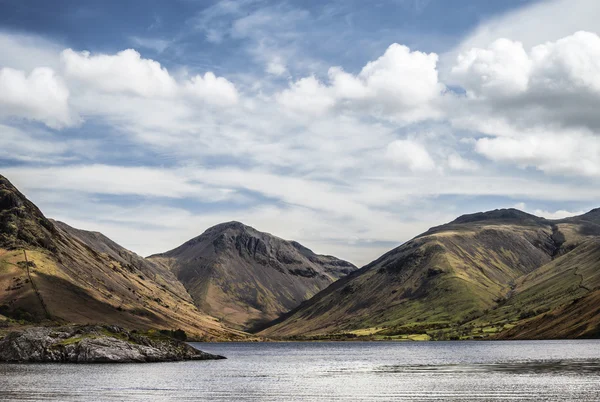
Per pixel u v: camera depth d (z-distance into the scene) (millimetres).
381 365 195375
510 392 105688
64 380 128625
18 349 180625
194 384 126812
